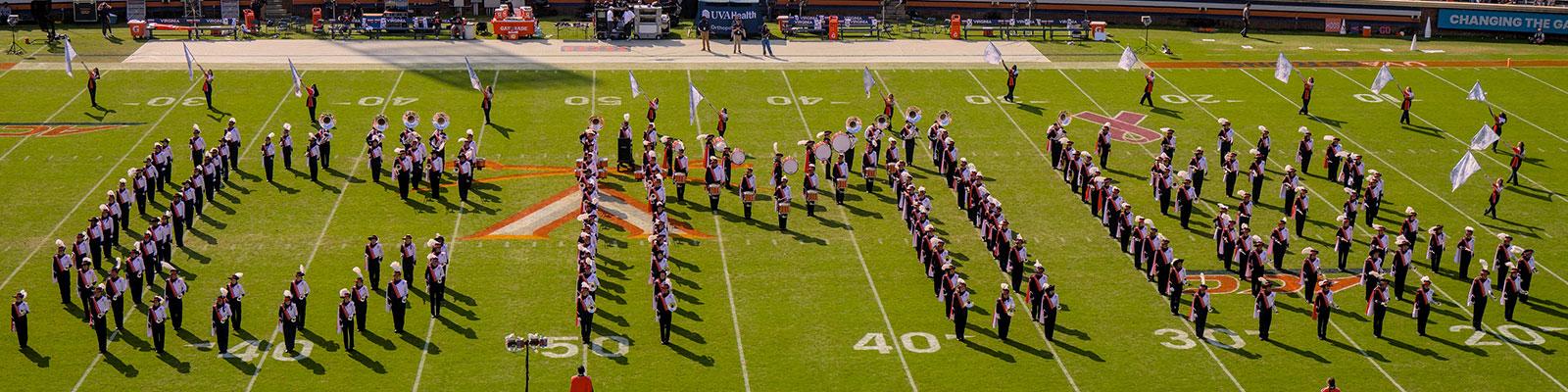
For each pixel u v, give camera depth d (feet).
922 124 181.57
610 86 196.75
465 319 121.19
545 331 119.03
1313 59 222.48
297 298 117.08
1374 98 198.39
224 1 241.55
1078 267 135.64
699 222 145.38
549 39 230.07
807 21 237.66
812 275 132.05
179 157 164.04
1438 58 225.15
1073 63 216.74
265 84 194.80
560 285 128.47
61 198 150.30
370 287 127.44
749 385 110.32
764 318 122.31
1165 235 144.66
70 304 123.54
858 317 123.13
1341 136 180.55
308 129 174.50
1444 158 172.76
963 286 117.80
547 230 142.10
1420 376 113.60
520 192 153.69
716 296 126.82
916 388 110.22
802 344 117.60
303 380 109.91
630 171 161.99
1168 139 164.14
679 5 251.39
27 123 175.22
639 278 130.31
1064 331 120.88
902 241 141.38
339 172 159.63
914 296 127.85
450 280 129.29
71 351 114.52
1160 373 113.29
